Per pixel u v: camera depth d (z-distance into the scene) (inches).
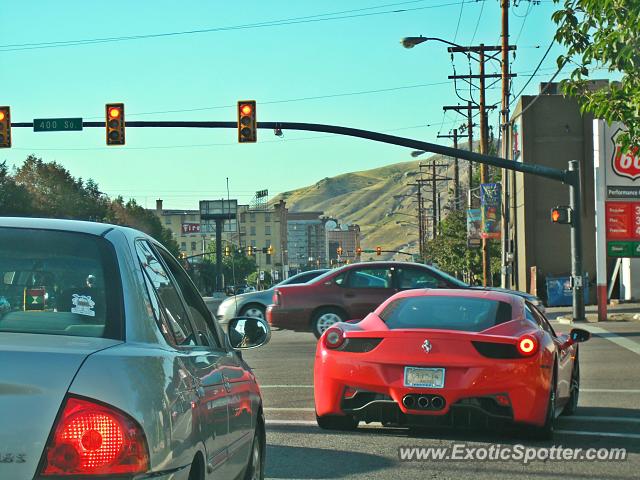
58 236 165.0
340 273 935.7
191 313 202.5
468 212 2057.1
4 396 125.0
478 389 365.4
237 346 247.9
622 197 1328.7
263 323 247.8
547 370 377.7
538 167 1293.1
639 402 511.5
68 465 123.9
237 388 209.3
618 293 2050.9
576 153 2233.0
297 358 772.0
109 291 155.5
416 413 371.2
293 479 310.5
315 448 367.6
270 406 486.3
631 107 703.7
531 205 2240.4
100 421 126.2
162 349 154.8
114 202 4387.3
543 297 2213.3
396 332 378.3
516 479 316.8
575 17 694.5
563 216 1317.7
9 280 155.9
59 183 3230.8
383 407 375.9
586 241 2222.0
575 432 412.5
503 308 399.9
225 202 6412.4
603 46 669.9
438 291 422.3
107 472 125.4
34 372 128.0
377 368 376.5
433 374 369.4
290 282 1085.1
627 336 989.8
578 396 503.5
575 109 2231.8
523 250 2257.6
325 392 390.0
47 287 154.4
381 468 331.3
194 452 154.6
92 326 149.1
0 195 2689.5
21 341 137.6
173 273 200.8
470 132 2463.1
